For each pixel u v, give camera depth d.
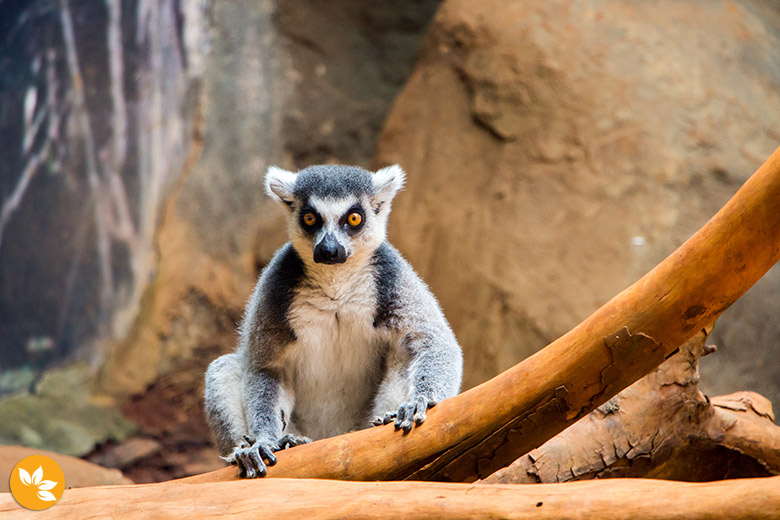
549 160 11.37
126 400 13.73
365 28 16.47
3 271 15.29
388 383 5.64
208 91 15.94
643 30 11.84
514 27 12.33
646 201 10.66
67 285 15.53
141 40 15.77
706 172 10.74
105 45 15.65
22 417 12.90
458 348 5.68
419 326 5.56
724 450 5.08
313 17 16.45
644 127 11.04
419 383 5.00
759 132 11.09
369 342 5.75
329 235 5.55
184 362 14.33
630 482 3.53
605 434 4.88
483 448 4.21
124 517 3.88
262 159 15.93
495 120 11.97
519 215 11.28
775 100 11.54
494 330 10.85
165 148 15.77
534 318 10.55
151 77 15.80
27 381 14.83
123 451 12.22
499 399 4.14
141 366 14.23
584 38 11.88
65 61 15.52
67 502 4.02
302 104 16.19
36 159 15.49
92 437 12.53
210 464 11.91
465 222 11.74
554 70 11.73
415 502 3.67
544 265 10.80
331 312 5.66
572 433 4.88
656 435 4.93
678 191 10.66
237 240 15.36
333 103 16.19
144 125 15.76
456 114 12.56
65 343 15.38
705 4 12.55
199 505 3.89
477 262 11.34
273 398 5.53
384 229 6.14
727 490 3.30
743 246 3.66
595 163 11.09
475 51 12.55
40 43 15.45
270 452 4.51
